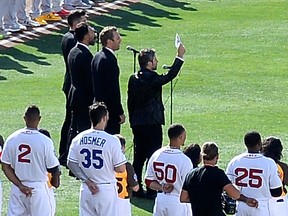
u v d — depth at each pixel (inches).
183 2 4293.8
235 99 2780.5
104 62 1886.1
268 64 3245.6
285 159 2172.7
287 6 4256.9
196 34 3722.9
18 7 3550.7
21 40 3430.1
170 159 1569.9
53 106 2652.6
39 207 1558.8
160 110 1911.9
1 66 3102.9
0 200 1624.0
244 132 2416.3
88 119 2060.8
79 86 2050.9
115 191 1529.3
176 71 1875.0
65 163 2134.6
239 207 1544.0
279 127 2470.5
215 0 4365.2
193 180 1419.8
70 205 1870.1
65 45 2169.0
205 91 2871.6
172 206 1574.8
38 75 3014.3
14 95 2768.2
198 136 2370.8
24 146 1537.9
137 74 1907.0
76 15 2186.3
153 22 3878.0
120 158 1510.8
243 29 3826.3
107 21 3821.4
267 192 1513.3
